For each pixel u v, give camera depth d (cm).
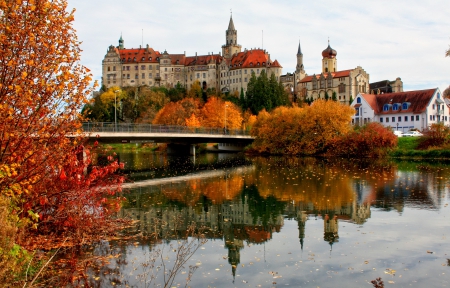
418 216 3092
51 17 1847
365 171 5906
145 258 2219
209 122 13200
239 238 2608
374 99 13925
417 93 13062
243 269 2077
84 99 1983
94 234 2639
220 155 10919
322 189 4341
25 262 1827
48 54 1861
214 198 3953
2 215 1647
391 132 8731
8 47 1802
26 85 1841
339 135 9394
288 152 10288
